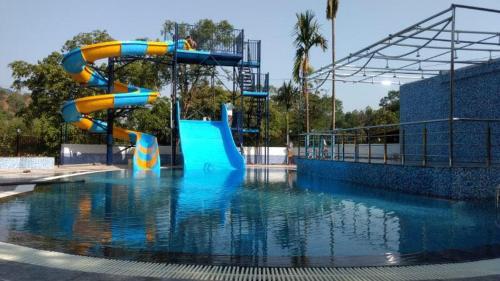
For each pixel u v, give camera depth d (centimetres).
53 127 2603
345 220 614
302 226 566
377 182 1096
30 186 1099
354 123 4684
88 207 732
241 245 458
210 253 421
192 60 2333
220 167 1922
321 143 1631
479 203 780
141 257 399
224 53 2283
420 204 778
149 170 1834
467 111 1297
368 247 448
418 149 1540
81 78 2058
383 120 3534
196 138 2092
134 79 2844
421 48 1092
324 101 4200
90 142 2873
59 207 732
